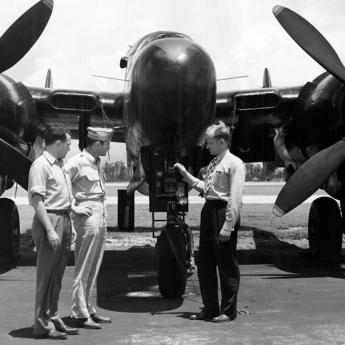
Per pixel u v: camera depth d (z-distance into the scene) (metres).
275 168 12.35
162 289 6.27
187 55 6.21
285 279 7.56
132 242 11.27
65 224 4.78
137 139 7.03
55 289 4.82
